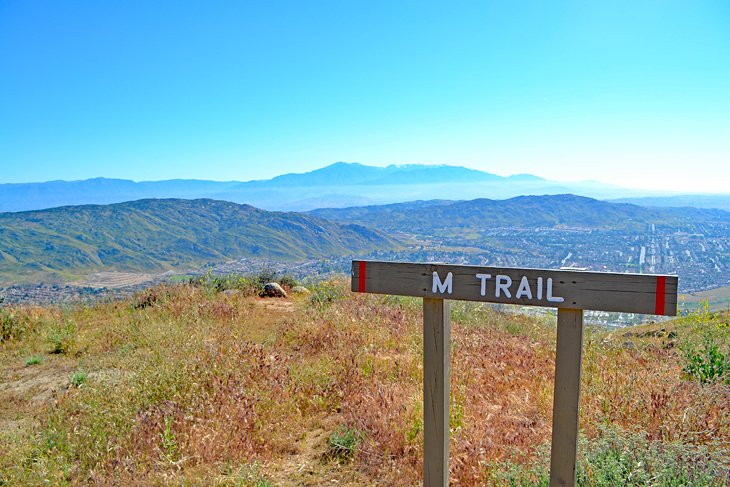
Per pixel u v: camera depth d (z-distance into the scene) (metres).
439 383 3.29
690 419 4.23
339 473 4.34
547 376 5.92
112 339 9.06
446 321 3.28
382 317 9.27
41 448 5.02
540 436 4.39
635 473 3.36
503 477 3.70
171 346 7.73
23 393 6.95
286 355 7.22
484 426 4.68
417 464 4.29
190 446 4.70
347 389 5.80
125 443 4.91
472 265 3.13
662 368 5.88
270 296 13.16
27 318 10.45
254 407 5.32
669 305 2.66
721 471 3.42
